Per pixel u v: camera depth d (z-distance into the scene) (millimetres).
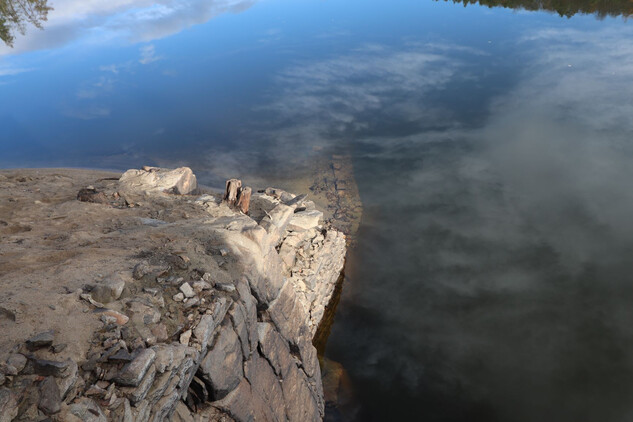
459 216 27641
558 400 16406
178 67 59000
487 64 52906
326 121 41344
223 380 8812
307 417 12273
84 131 42156
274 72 54625
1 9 33562
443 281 22516
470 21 69438
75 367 6578
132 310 8250
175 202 16047
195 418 8711
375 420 15672
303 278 17391
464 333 19562
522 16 69688
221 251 10773
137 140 39719
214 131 40469
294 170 33062
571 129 37344
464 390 16953
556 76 48062
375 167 33219
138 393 6816
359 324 20078
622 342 18578
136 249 10492
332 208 28406
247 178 32031
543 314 20266
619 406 16016
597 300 20906
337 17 76000
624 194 28797
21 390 6117
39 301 7637
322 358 18219
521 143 35875
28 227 12516
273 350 10898
